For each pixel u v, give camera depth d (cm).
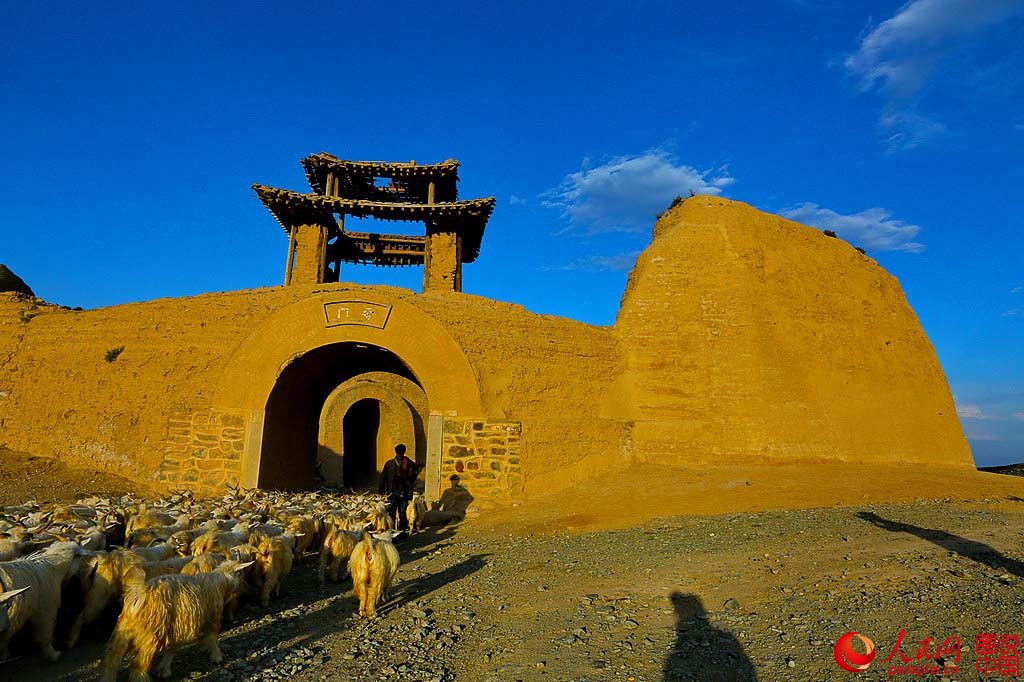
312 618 714
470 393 1563
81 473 1543
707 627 631
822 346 1928
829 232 2378
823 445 1756
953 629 582
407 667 557
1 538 686
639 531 1133
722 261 1922
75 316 1731
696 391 1784
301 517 1023
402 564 995
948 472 1811
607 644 599
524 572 898
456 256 2491
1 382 1684
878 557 848
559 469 1598
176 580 535
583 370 1745
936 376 2181
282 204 2350
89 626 675
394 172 2652
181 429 1537
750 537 1010
